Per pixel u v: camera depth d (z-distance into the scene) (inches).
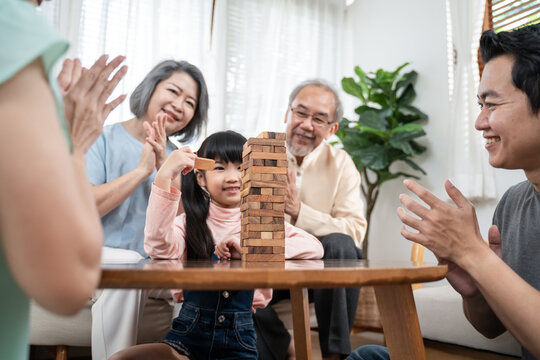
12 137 13.5
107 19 112.3
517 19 109.0
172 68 72.1
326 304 61.8
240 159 49.1
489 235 36.3
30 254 13.5
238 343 44.0
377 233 137.0
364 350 38.8
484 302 37.1
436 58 127.8
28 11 15.7
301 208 74.0
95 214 17.0
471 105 112.1
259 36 136.2
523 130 33.8
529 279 37.6
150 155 51.4
